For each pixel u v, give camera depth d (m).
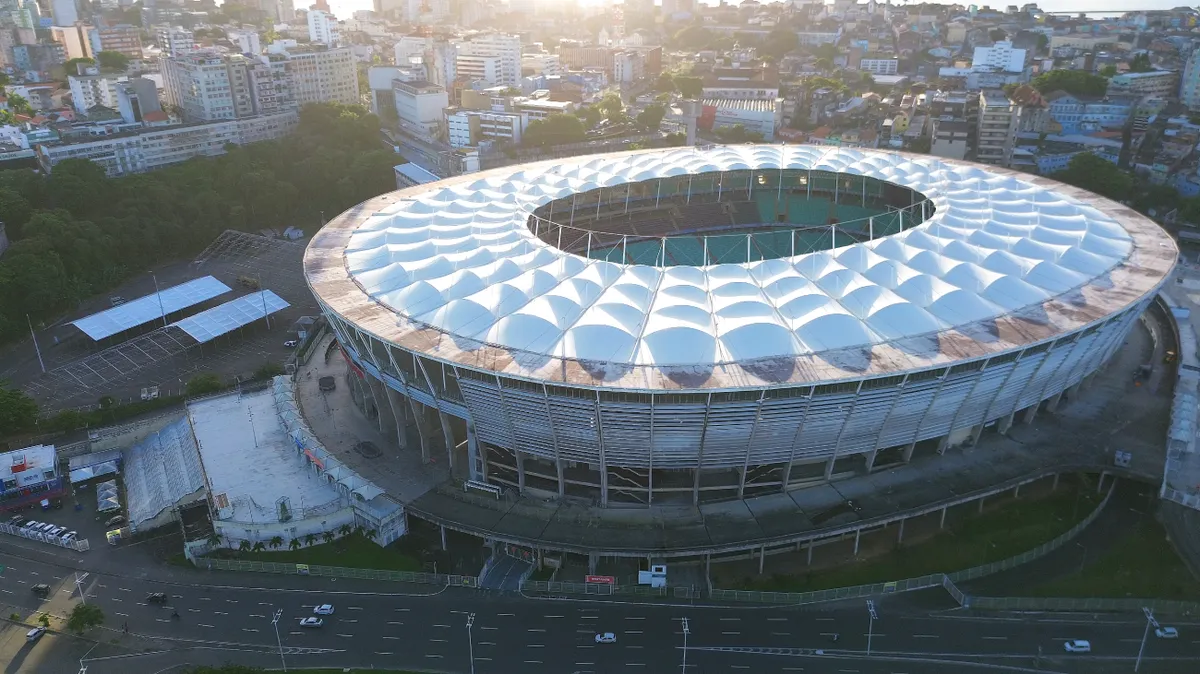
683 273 142.00
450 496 134.38
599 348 121.62
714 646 110.69
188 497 141.00
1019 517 132.75
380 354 135.25
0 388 168.75
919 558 125.12
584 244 198.50
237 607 120.25
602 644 111.44
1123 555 124.69
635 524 125.50
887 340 123.56
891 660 108.06
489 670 107.56
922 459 139.25
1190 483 135.38
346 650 111.69
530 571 125.12
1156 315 193.75
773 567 124.62
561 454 127.19
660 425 117.25
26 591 125.12
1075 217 171.00
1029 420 148.50
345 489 136.12
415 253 158.50
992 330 126.56
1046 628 112.69
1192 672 105.56
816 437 123.38
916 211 195.88
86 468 155.25
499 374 116.56
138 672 109.31
